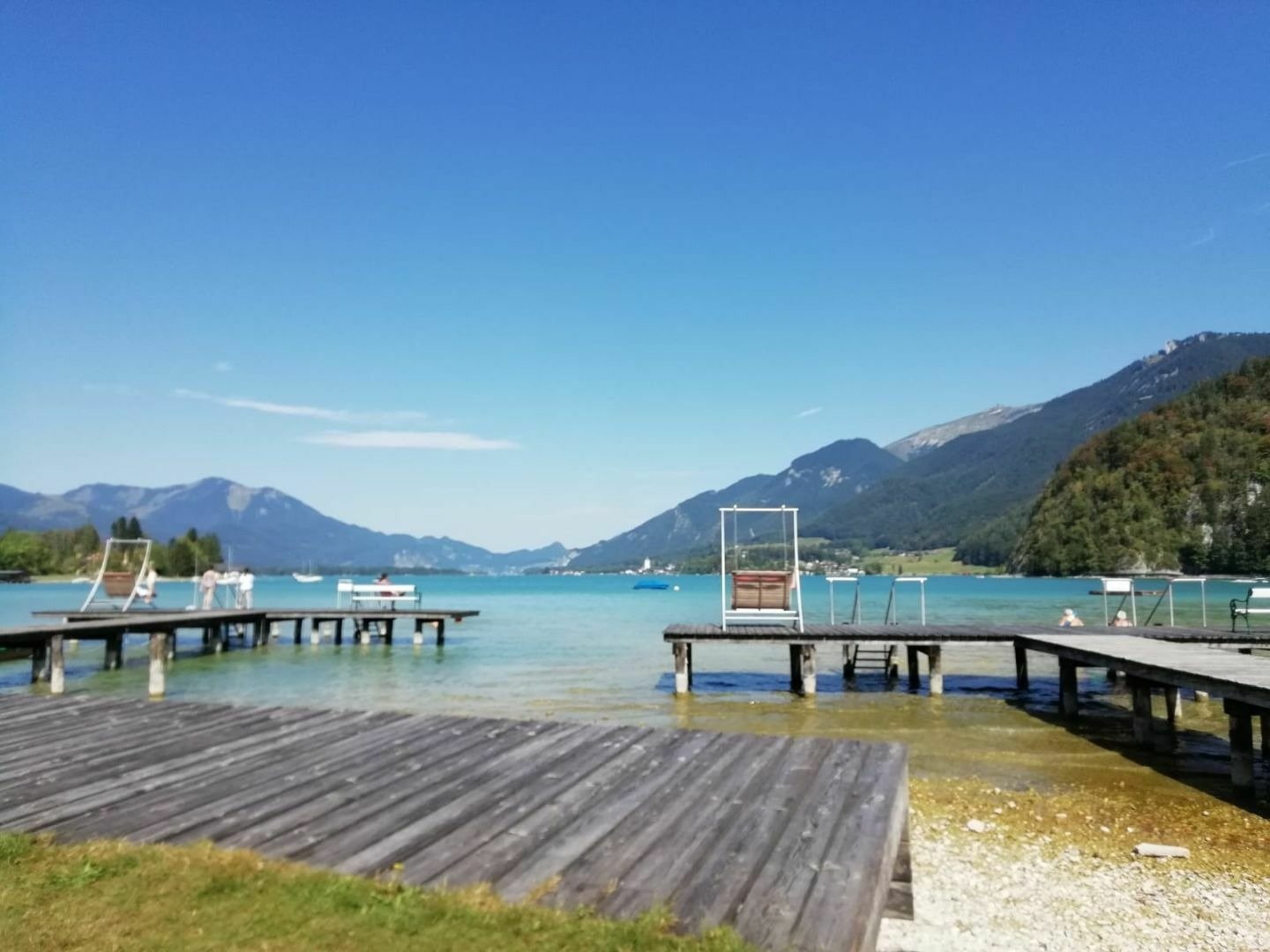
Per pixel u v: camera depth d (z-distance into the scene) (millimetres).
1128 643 16922
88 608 32438
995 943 6820
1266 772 12242
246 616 30984
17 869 4988
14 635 19891
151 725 9016
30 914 4434
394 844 5395
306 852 5281
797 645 20734
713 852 5199
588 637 36500
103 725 9047
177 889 4691
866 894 4586
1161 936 6918
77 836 5621
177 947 4121
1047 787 11484
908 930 7059
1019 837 9383
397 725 8914
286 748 7941
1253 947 6719
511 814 5965
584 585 160250
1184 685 11914
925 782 11734
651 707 18344
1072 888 7934
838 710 18000
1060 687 17406
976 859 8672
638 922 4219
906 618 42938
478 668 25562
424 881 4816
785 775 6918
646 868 4957
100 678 23609
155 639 20359
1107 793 11156
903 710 18047
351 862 5105
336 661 27578
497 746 7984
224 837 5578
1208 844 9102
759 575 21719
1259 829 9633
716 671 25141
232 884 4738
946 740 14727
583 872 4914
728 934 4055
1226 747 14148
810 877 4812
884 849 5262
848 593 86188
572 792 6477
